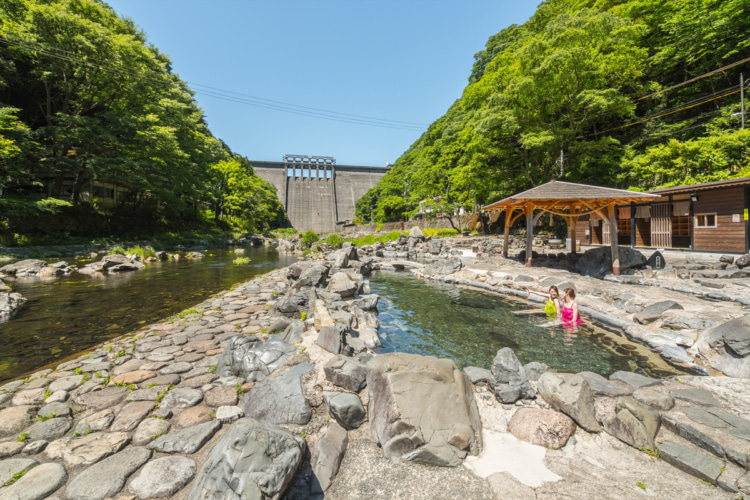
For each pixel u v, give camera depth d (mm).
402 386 3939
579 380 4453
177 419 4020
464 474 3311
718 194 15609
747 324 5777
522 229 34750
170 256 25875
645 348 7246
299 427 3898
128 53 28062
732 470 3160
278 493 2629
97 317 9219
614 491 3008
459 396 4031
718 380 5121
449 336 8180
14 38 23141
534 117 27828
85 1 28484
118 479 3029
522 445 3781
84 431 3760
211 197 52625
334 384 4496
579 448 3703
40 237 26484
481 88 35250
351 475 3283
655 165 23688
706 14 24578
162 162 33000
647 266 13570
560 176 28547
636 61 25016
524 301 11945
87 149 28844
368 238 41531
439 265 18109
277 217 97688
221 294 11688
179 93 37031
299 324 6508
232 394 4645
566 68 23984
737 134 20016
